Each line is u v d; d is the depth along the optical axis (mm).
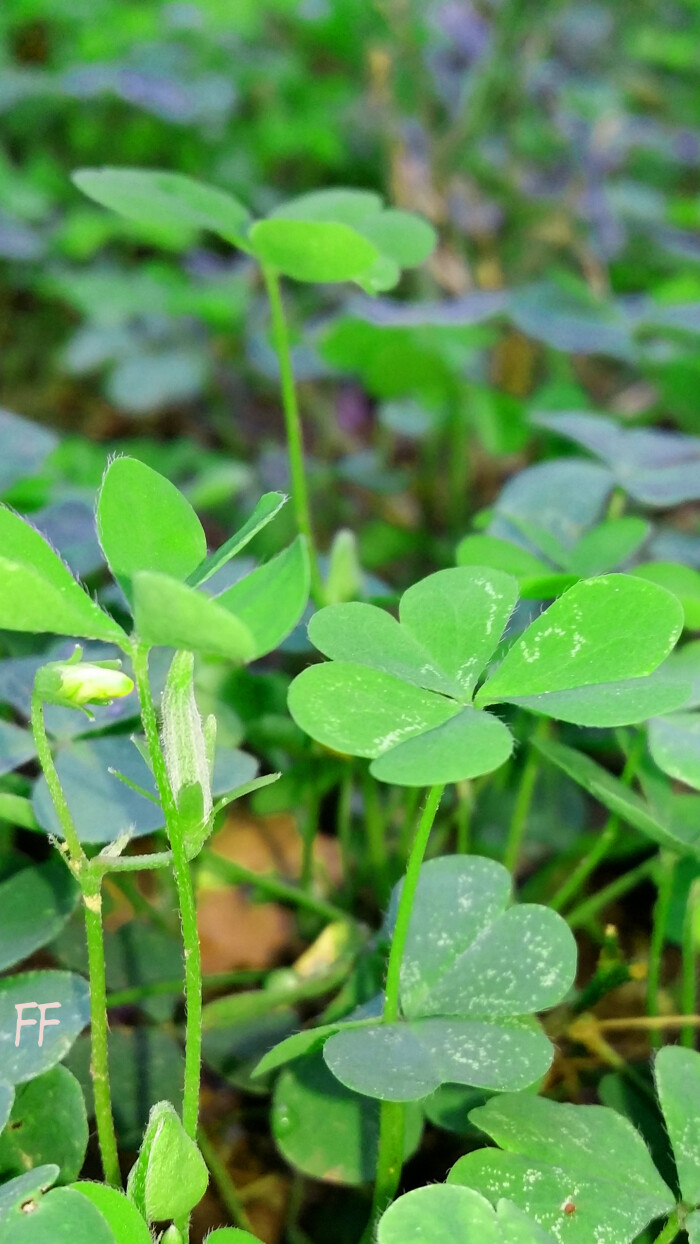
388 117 725
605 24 944
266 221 317
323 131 850
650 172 947
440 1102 294
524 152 863
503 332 718
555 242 780
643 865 336
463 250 745
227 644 236
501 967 285
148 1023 322
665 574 325
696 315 497
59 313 790
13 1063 274
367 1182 295
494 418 590
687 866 328
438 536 632
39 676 254
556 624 267
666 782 325
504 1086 267
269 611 246
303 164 909
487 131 833
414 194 722
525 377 732
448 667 270
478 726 258
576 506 365
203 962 359
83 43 875
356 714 260
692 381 561
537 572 320
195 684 346
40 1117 278
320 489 622
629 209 777
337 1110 298
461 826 343
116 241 836
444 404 620
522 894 361
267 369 646
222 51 859
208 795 256
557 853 362
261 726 349
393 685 264
